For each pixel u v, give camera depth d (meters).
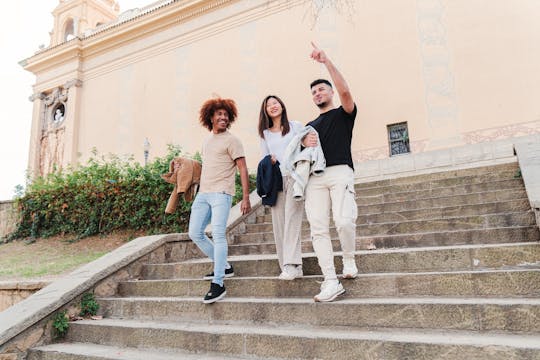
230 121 3.59
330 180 2.87
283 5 10.76
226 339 2.64
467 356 2.03
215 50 11.66
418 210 4.74
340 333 2.45
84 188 7.84
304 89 9.96
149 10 13.59
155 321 3.25
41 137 14.66
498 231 3.50
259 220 6.19
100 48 14.05
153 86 12.60
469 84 8.08
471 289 2.64
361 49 9.41
